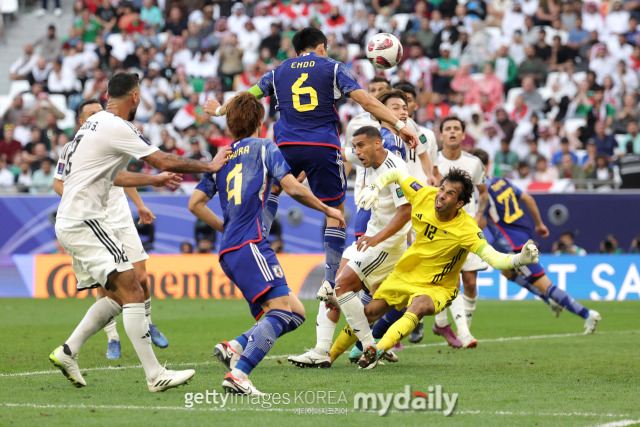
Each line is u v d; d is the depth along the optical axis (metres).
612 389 18.28
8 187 56.34
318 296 21.06
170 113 66.56
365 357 18.77
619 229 48.38
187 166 17.22
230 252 17.16
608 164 55.12
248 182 17.23
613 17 67.44
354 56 67.12
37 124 67.19
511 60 64.50
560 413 15.24
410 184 20.48
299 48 22.52
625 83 62.38
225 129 63.03
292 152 21.77
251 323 35.81
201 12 73.44
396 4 70.56
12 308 44.50
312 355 22.22
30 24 81.31
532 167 57.34
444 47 66.50
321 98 21.69
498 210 32.81
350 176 51.00
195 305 45.97
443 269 20.58
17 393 17.42
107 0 75.31
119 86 18.02
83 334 17.92
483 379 19.83
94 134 17.33
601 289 47.62
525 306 45.62
